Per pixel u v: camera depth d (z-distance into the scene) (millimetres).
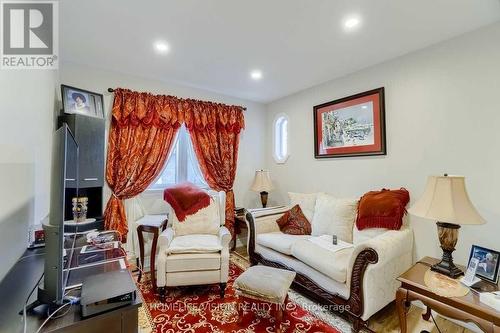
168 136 3357
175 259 2346
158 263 2340
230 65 2875
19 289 1113
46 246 980
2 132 1247
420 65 2439
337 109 3195
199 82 3422
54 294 966
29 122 1647
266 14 1936
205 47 2463
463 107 2152
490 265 1575
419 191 2428
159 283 2326
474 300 1433
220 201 3289
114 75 3076
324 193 3225
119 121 3012
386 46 2412
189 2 1793
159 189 3420
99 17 1964
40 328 855
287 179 3992
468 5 1802
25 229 1570
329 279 2141
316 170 3512
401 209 2340
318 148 3451
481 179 2041
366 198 2562
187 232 2941
